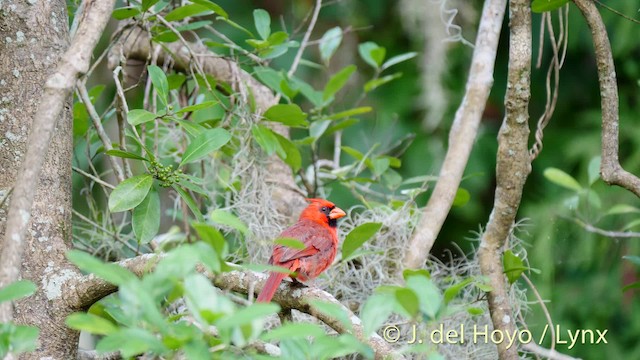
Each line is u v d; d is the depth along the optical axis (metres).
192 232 10.29
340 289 8.77
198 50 10.21
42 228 6.69
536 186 14.33
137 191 7.16
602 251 13.11
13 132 6.72
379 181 10.23
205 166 10.05
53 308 6.62
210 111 9.77
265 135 8.94
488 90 9.12
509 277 8.28
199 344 4.50
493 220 8.23
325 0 15.01
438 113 13.74
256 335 4.68
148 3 8.27
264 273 7.29
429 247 8.93
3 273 5.04
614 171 7.67
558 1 7.72
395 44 15.05
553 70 14.66
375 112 14.70
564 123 14.77
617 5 13.37
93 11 5.86
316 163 10.56
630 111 13.91
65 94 5.52
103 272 4.43
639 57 14.19
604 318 12.95
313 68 14.86
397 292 5.00
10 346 4.65
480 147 14.48
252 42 9.28
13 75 6.78
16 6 6.82
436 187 9.06
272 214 9.50
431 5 13.70
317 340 4.77
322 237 8.05
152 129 10.01
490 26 9.21
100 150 9.05
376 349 6.24
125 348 4.32
